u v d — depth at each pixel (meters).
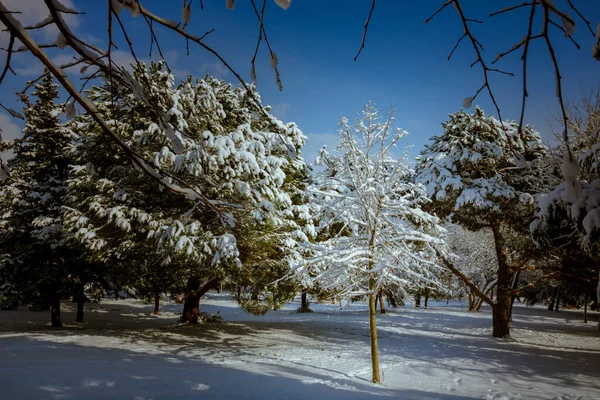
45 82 19.45
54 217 17.45
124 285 22.83
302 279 10.73
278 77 1.49
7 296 20.72
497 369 10.77
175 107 10.55
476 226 17.17
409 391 8.16
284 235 13.77
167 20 1.49
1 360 8.13
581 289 15.42
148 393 6.15
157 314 29.73
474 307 35.81
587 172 8.50
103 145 12.20
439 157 16.06
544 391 8.60
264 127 13.84
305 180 16.88
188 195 2.02
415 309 35.97
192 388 6.67
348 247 10.06
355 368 10.05
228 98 14.12
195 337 14.11
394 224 9.59
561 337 19.17
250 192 11.26
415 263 9.52
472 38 1.31
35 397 5.53
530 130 15.46
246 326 17.86
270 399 6.45
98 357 9.29
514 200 14.25
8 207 18.19
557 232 8.10
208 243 11.40
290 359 10.90
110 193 12.27
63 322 22.23
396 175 10.25
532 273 25.45
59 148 18.97
